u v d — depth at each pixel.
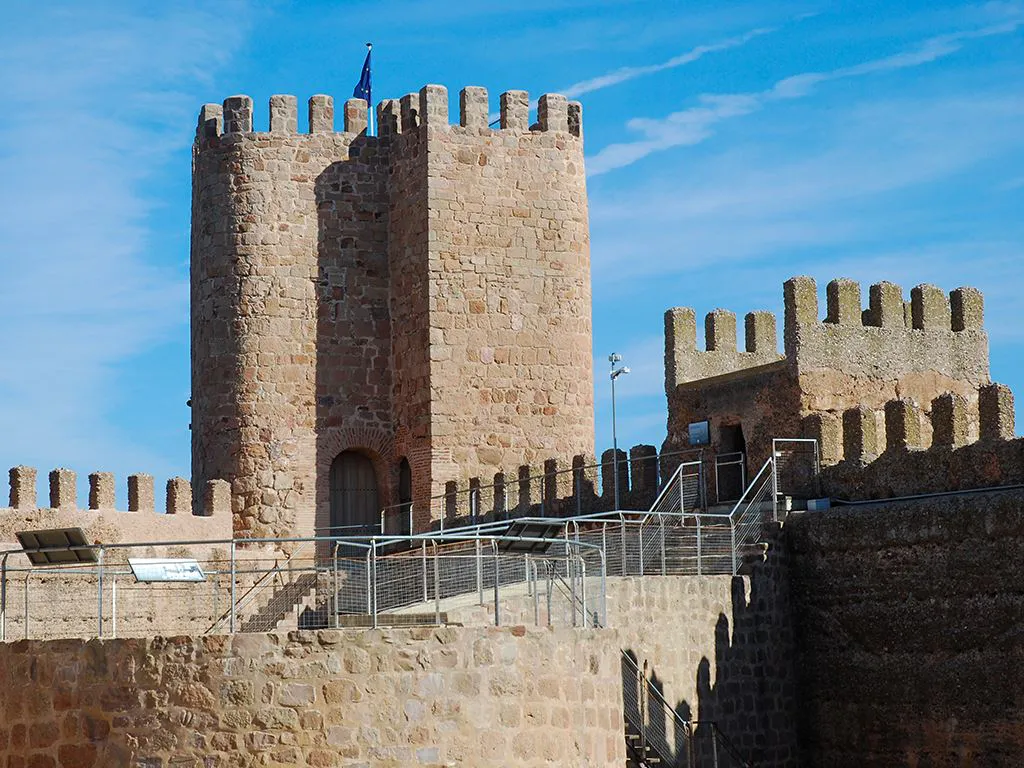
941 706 39.56
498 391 58.88
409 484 59.56
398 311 59.91
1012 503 38.53
